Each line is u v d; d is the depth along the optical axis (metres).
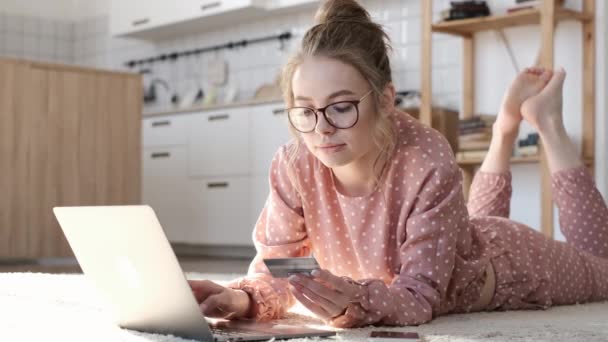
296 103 1.51
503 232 1.92
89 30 6.90
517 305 1.91
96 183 4.53
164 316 1.36
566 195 2.38
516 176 4.09
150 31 6.05
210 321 1.52
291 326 1.44
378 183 1.63
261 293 1.57
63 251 4.43
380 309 1.47
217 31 5.90
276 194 1.75
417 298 1.54
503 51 4.17
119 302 1.45
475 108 4.28
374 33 1.58
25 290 2.20
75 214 1.42
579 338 1.38
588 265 2.14
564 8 3.78
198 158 5.21
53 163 4.38
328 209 1.71
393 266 1.70
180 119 5.34
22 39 6.68
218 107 5.09
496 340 1.34
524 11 3.78
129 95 4.66
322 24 1.55
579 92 3.87
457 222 1.63
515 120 2.44
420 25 4.67
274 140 4.75
